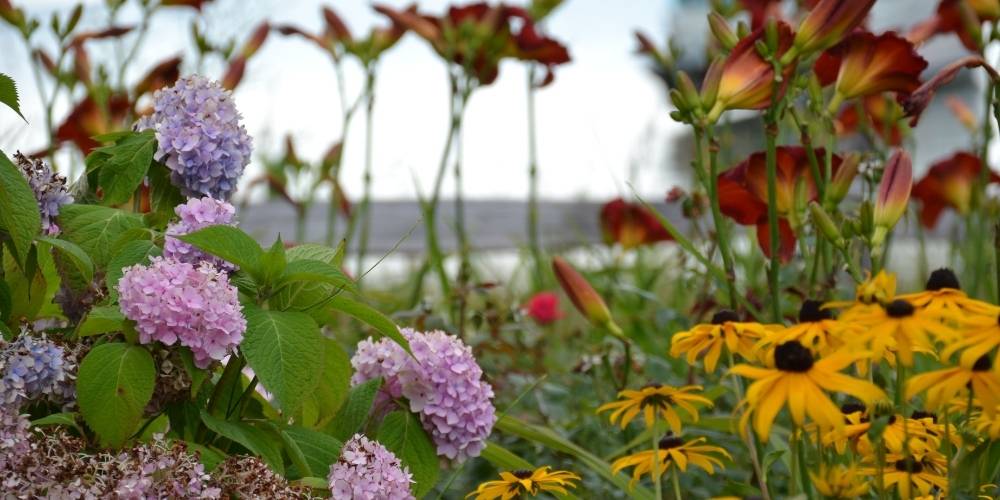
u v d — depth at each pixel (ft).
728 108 5.24
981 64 5.35
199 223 4.89
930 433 4.58
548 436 5.96
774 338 4.01
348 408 5.42
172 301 4.58
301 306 4.96
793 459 4.11
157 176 5.21
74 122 8.00
